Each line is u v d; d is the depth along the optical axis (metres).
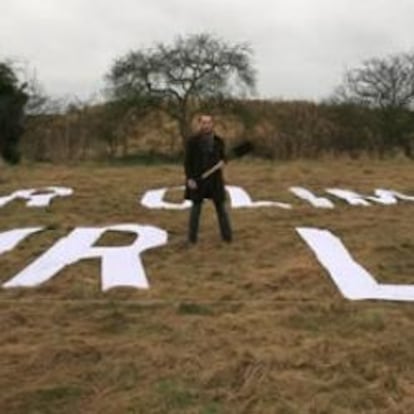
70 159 34.19
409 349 7.81
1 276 11.23
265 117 37.50
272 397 6.65
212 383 6.95
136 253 12.15
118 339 8.21
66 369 7.35
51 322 8.92
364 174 21.88
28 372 7.33
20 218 15.29
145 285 10.52
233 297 9.96
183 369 7.27
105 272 11.18
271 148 33.72
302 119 34.88
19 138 34.06
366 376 7.12
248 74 41.75
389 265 11.46
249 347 7.83
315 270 11.10
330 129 34.25
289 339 8.12
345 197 17.38
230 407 6.50
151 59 41.31
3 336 8.38
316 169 23.41
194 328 8.52
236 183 19.50
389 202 16.95
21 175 21.62
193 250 12.34
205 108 41.16
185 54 41.44
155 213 15.52
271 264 11.52
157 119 41.78
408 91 36.78
